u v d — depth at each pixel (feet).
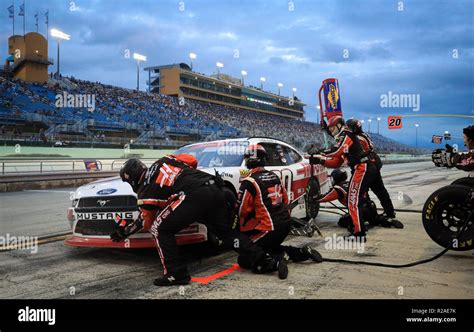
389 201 19.40
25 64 121.08
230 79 229.45
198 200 11.26
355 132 16.53
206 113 163.43
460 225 13.50
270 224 12.20
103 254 14.84
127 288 10.95
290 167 18.69
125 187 13.60
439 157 14.14
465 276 11.60
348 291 10.40
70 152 85.20
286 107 258.78
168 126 128.16
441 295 10.05
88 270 12.76
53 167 67.26
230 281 11.40
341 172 18.35
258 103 230.27
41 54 124.88
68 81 128.26
